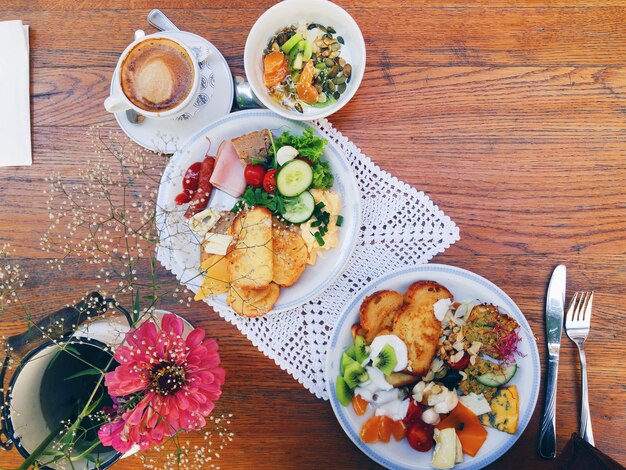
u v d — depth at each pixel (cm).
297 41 65
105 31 69
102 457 55
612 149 69
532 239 69
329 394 63
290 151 64
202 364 51
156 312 63
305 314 68
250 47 63
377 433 64
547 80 69
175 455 68
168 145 68
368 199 69
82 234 69
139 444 49
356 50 65
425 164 69
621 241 68
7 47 68
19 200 69
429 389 64
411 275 63
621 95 68
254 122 66
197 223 67
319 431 69
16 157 69
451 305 65
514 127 69
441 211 68
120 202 69
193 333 52
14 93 69
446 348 65
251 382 69
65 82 69
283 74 66
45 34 69
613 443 67
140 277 69
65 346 52
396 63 69
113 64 69
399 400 65
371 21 68
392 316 64
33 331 57
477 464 63
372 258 69
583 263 68
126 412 48
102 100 69
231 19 68
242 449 69
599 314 68
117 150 69
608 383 68
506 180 69
